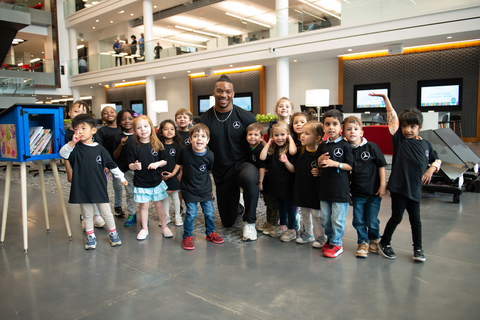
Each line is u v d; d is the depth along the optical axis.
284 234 2.83
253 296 1.89
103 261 2.45
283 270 2.22
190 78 16.14
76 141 2.48
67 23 18.77
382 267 2.24
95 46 20.39
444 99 10.22
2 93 12.54
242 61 11.81
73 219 3.65
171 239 2.92
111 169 2.75
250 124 3.06
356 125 2.34
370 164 2.40
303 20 10.27
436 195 4.25
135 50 15.32
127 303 1.84
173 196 3.33
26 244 2.63
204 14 17.86
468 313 1.67
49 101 23.14
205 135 2.61
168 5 16.22
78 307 1.82
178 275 2.18
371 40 9.05
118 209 3.69
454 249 2.51
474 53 9.62
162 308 1.78
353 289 1.94
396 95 10.95
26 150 2.62
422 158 2.28
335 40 9.68
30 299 1.91
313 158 2.54
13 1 12.07
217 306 1.79
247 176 2.76
